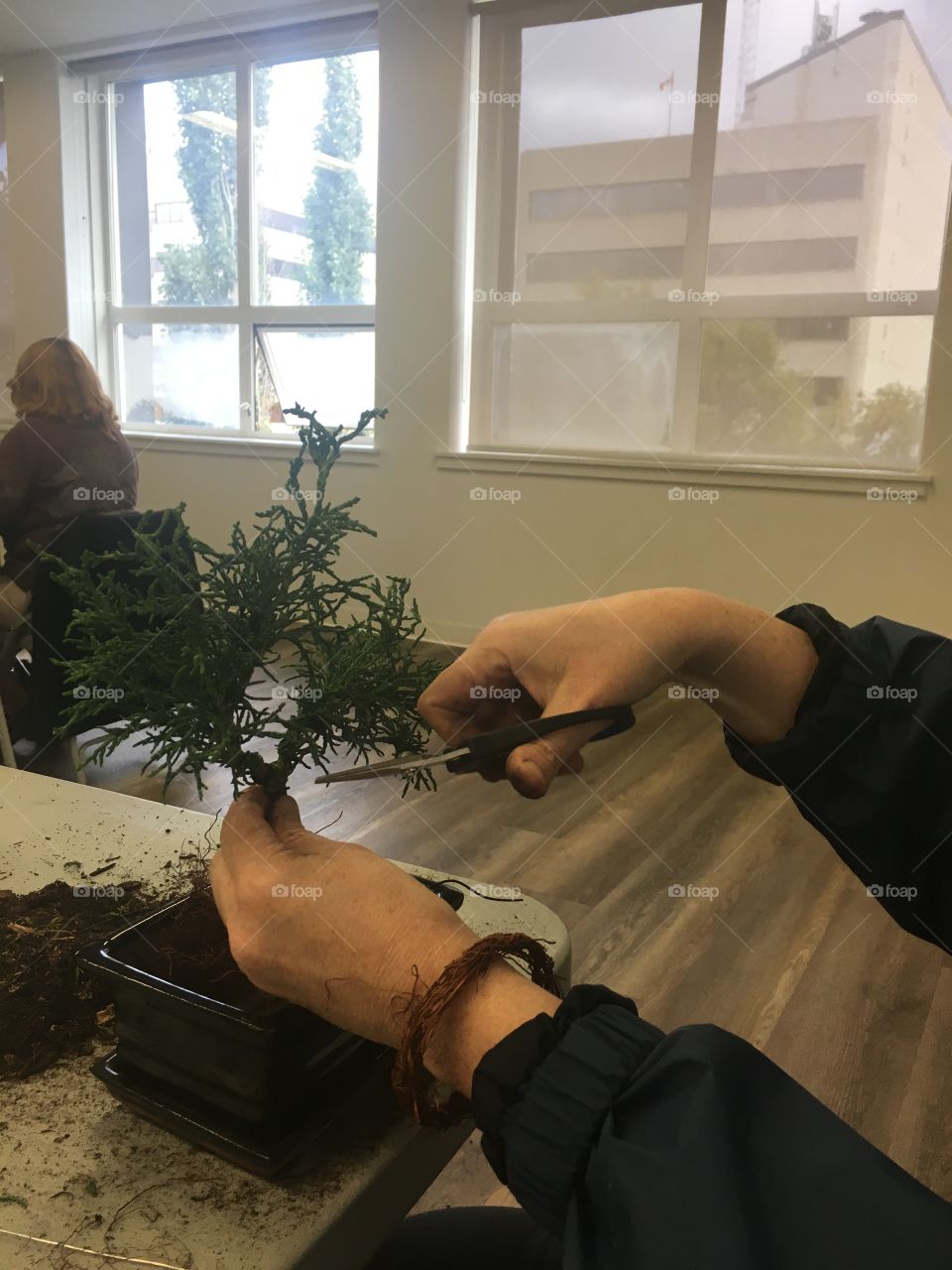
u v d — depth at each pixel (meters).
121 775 2.52
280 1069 0.48
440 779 2.62
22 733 2.56
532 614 0.48
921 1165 1.27
